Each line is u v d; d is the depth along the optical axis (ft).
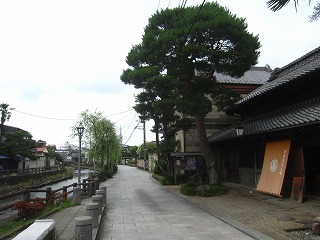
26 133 130.00
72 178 165.17
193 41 47.75
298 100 47.39
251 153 58.29
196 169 74.13
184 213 36.42
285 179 44.78
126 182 89.56
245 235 25.34
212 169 56.18
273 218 31.09
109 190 65.67
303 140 40.45
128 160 322.55
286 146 42.27
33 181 114.42
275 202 40.34
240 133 47.44
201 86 50.44
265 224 28.50
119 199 50.16
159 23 52.31
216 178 55.83
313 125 33.63
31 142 129.59
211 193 50.42
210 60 47.19
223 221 30.96
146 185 77.87
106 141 113.09
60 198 46.16
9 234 25.58
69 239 23.06
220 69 48.44
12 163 140.87
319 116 32.58
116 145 120.78
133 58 54.70
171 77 47.96
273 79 66.90
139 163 214.69
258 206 38.73
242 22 46.52
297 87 45.88
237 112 69.82
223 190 51.31
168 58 48.75
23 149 125.08
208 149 56.65
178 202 45.75
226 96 55.98
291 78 44.19
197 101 47.34
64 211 37.55
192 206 41.63
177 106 47.32
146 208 40.47
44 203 39.24
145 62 53.57
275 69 68.08
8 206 32.96
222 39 47.44
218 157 75.36
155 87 49.55
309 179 45.78
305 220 29.25
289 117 40.83
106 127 111.86
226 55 45.75
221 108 58.18
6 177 95.09
